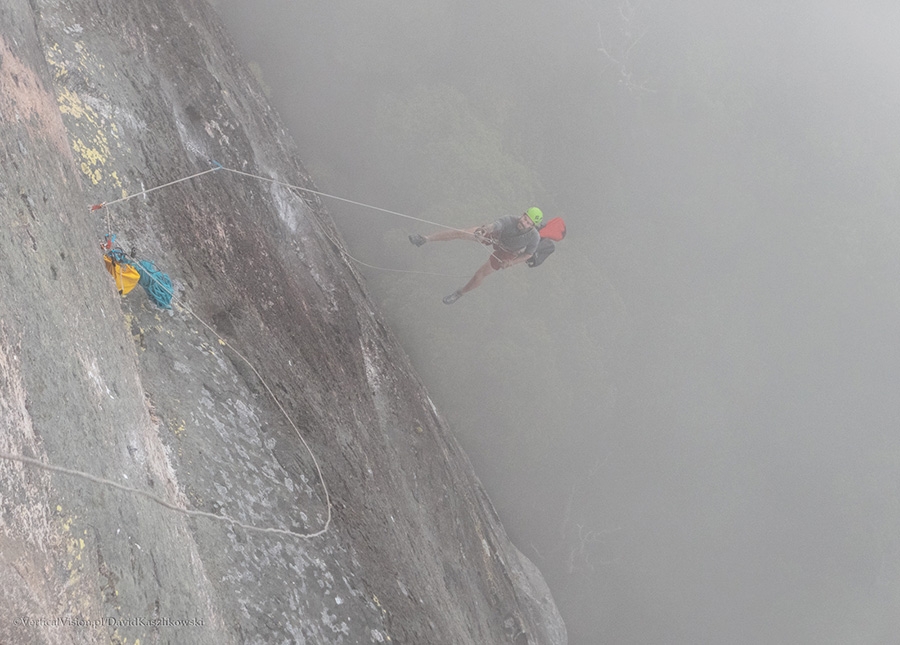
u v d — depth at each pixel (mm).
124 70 5410
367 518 5426
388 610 4797
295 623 3850
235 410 4484
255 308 5559
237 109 7562
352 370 7180
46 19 4805
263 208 7023
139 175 4855
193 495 3678
